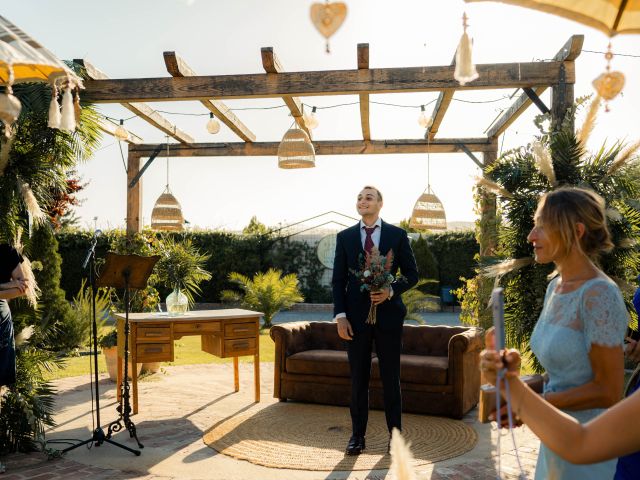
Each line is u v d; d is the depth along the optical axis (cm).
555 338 191
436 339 643
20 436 447
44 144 472
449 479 388
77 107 339
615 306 179
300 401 632
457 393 561
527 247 497
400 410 450
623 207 470
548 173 426
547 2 164
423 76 602
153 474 399
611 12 165
